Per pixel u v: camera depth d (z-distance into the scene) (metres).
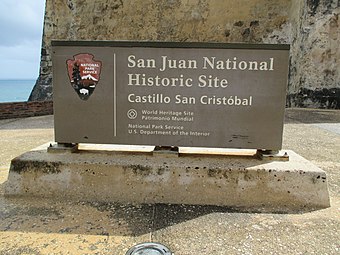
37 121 7.62
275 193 2.27
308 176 2.26
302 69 9.89
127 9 12.17
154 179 2.34
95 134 2.56
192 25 11.90
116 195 2.35
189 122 2.47
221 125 2.46
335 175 3.03
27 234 1.82
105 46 2.45
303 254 1.63
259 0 11.33
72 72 2.50
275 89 2.39
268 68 2.37
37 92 12.54
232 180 2.30
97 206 2.23
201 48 2.38
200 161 2.43
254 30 11.51
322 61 9.70
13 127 6.48
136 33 12.26
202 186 2.31
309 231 1.88
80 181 2.38
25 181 2.42
